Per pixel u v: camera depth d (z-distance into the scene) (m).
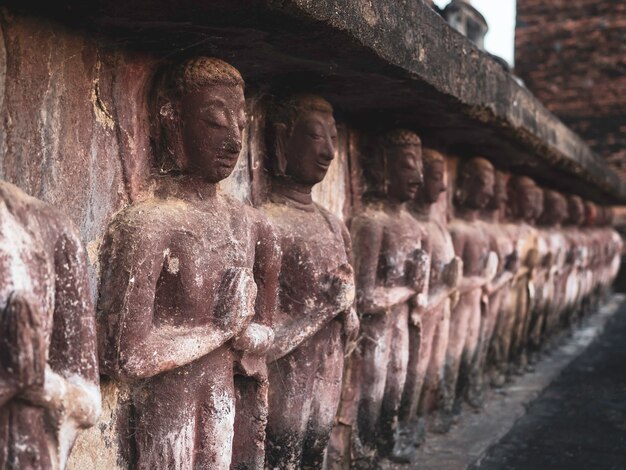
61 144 2.50
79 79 2.58
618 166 13.45
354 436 4.34
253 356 3.03
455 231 5.67
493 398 6.38
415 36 3.49
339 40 2.92
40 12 2.43
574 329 9.80
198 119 2.80
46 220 2.13
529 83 13.95
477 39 7.12
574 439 5.36
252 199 3.54
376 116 4.43
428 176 5.00
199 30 2.71
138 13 2.50
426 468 4.62
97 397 2.15
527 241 7.30
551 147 6.29
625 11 13.38
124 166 2.74
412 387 4.75
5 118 2.34
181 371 2.73
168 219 2.71
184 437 2.74
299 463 3.65
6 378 1.88
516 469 4.79
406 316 4.54
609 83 13.49
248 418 3.12
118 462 2.73
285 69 3.33
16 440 1.98
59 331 2.14
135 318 2.54
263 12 2.56
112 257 2.60
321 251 3.57
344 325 3.70
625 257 13.91
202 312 2.74
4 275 1.91
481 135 5.25
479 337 6.03
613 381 7.11
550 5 13.80
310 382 3.60
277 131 3.58
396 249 4.37
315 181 3.62
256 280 3.14
